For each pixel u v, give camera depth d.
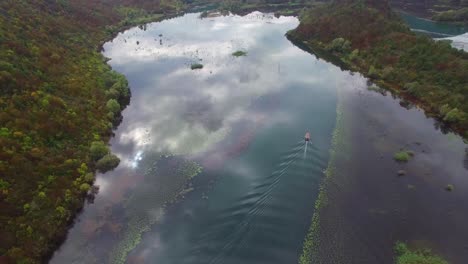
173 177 48.25
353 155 51.28
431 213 39.97
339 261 33.91
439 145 54.00
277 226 37.97
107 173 49.22
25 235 35.59
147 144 56.47
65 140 51.09
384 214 39.88
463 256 34.34
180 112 66.88
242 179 46.84
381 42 91.00
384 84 77.19
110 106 63.97
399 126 59.91
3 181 38.66
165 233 38.50
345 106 67.88
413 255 34.12
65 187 43.25
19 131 46.28
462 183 45.06
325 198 42.31
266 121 62.41
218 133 58.91
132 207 42.81
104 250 36.84
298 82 80.81
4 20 73.00
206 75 85.00
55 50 75.56
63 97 60.12
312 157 50.47
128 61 95.94
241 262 33.56
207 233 37.84
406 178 46.09
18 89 53.75
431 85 69.44
